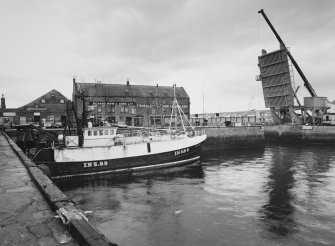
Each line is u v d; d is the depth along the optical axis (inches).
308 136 2001.7
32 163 450.9
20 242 172.4
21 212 227.3
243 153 1567.4
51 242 172.4
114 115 2223.2
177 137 1176.8
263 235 465.7
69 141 930.1
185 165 1114.7
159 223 520.4
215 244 436.8
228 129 1764.3
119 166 967.0
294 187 760.3
